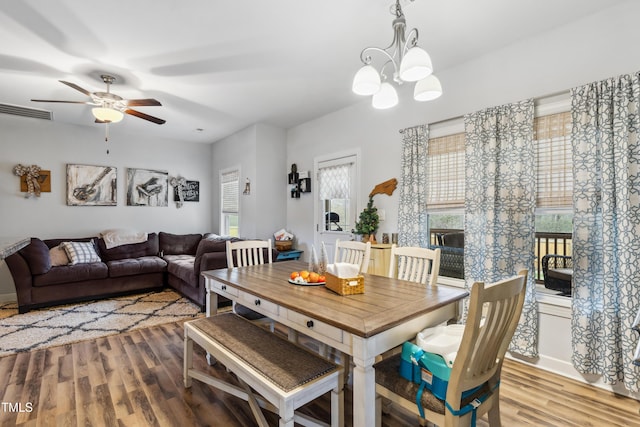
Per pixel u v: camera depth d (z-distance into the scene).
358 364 1.35
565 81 2.39
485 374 1.39
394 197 3.62
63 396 2.06
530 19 2.33
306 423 1.66
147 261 4.75
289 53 2.81
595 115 2.20
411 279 2.39
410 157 3.36
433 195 3.24
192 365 2.41
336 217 4.40
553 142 2.46
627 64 2.12
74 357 2.62
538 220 2.64
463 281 3.03
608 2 2.14
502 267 2.63
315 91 3.68
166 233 5.72
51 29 2.39
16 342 2.90
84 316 3.64
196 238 5.85
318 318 1.50
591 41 2.27
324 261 2.22
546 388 2.20
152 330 3.23
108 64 2.97
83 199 5.08
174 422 1.82
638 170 2.04
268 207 5.11
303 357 1.70
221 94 3.76
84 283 4.20
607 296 2.11
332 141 4.44
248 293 2.00
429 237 3.38
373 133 3.86
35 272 3.82
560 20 2.34
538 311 2.51
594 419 1.86
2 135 4.50
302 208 4.98
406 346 1.49
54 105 4.06
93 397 2.06
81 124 5.00
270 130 5.12
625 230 2.04
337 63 3.00
